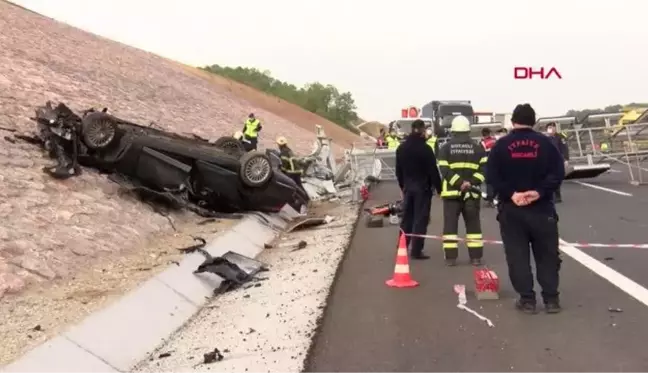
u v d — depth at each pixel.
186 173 13.39
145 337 6.78
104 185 12.38
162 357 6.30
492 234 12.17
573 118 23.36
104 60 37.88
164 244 10.69
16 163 11.40
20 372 5.32
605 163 22.78
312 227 14.99
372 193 21.36
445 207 9.48
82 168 12.62
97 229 10.02
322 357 5.79
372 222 13.72
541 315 6.70
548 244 6.73
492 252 10.37
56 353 5.79
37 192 10.48
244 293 8.67
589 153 22.80
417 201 9.98
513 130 6.78
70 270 8.34
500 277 8.55
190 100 43.06
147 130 13.59
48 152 12.55
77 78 26.33
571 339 5.92
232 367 5.73
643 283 7.71
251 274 9.50
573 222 12.85
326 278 8.92
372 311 7.16
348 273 9.20
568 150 21.12
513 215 6.78
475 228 9.44
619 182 21.03
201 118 37.03
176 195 13.23
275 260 11.03
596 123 23.50
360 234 12.84
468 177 9.34
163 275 8.45
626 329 6.10
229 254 9.81
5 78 18.28
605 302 7.02
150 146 12.99
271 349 6.12
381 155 23.62
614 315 6.54
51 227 9.31
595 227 12.12
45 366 5.55
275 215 15.55
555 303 6.74
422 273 9.02
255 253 11.91
